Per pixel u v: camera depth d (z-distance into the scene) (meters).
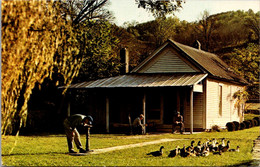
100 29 33.50
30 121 27.77
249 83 37.88
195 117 27.39
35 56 10.68
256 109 47.66
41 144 17.64
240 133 25.00
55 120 30.86
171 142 18.47
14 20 9.89
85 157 13.01
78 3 30.97
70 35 12.48
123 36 60.69
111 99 30.19
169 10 20.44
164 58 28.66
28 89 10.91
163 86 24.69
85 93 33.62
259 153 14.75
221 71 31.78
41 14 10.73
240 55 40.16
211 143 15.68
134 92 29.44
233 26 92.50
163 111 28.28
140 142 18.58
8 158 12.79
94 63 32.84
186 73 27.56
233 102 34.38
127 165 10.91
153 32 74.56
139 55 62.34
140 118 24.30
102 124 29.95
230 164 11.45
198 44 36.94
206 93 27.02
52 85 28.53
